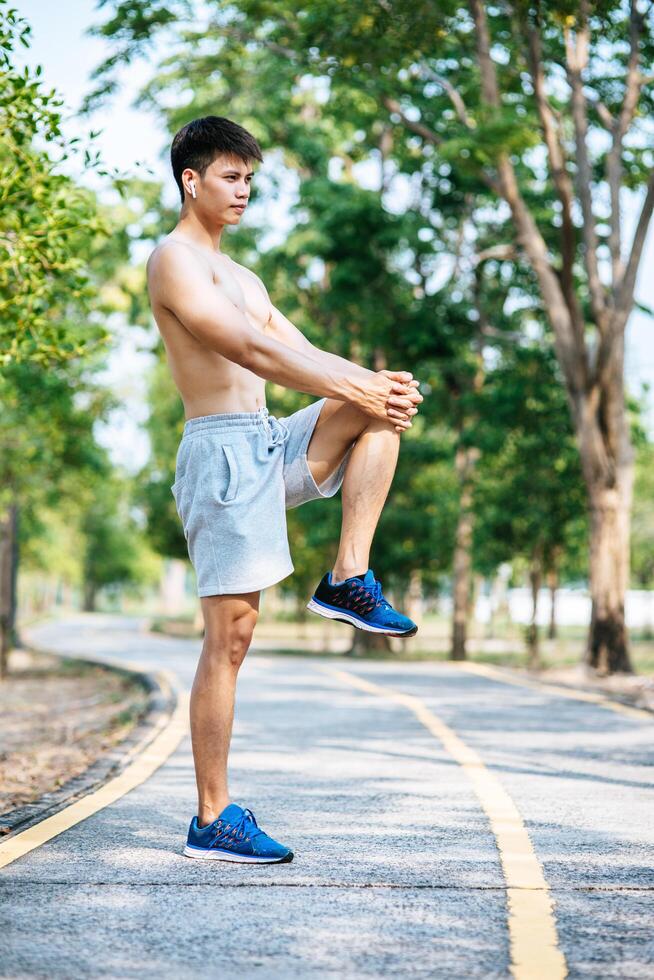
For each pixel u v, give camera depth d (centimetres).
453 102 1661
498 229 2422
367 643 2895
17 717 1248
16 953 292
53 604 9325
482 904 343
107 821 475
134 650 2781
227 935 309
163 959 289
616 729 859
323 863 396
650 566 4747
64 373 1803
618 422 1697
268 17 1533
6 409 1880
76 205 745
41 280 714
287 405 2839
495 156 1479
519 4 1295
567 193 1600
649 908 340
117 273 1958
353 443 382
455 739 792
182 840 435
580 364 1683
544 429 2197
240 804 525
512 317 2578
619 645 1689
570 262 1650
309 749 736
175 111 1997
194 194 390
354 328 2667
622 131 1623
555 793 559
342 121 2127
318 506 2725
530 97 1652
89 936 308
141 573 8056
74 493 2555
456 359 2580
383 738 799
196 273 372
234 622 388
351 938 307
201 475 382
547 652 3353
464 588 2661
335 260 2480
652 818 490
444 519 2747
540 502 2197
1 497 2281
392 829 462
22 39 647
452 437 3036
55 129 671
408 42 1440
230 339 365
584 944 303
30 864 391
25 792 629
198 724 397
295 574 3666
